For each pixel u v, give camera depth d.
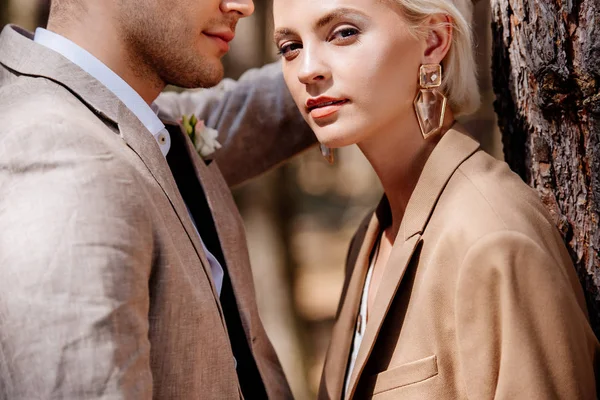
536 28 1.63
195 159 1.79
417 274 1.52
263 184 5.90
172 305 1.37
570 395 1.30
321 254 11.23
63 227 1.21
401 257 1.53
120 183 1.31
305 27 1.51
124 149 1.42
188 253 1.46
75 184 1.26
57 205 1.23
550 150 1.67
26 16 4.04
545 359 1.30
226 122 2.21
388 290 1.53
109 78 1.57
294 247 6.07
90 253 1.22
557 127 1.65
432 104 1.56
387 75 1.50
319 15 1.49
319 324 8.12
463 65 1.60
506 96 1.81
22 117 1.35
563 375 1.30
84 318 1.18
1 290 1.20
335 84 1.51
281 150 2.22
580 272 1.65
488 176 1.49
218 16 1.64
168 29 1.59
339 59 1.50
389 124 1.57
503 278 1.33
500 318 1.34
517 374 1.30
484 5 4.67
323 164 11.18
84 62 1.55
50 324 1.17
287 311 5.92
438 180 1.53
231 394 1.48
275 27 1.57
